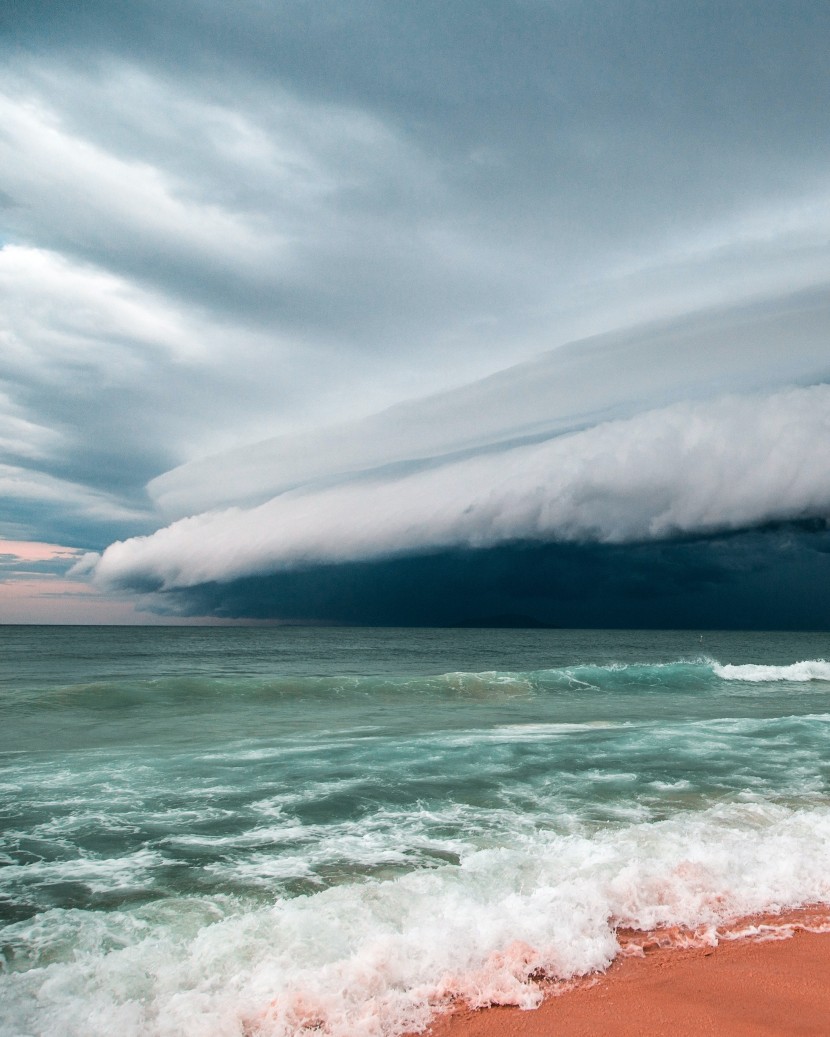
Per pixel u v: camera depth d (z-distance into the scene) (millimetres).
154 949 4531
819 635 138750
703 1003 4004
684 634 143250
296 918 4895
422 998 4020
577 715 18156
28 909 5578
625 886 5480
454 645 78188
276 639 91875
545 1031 3713
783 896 5625
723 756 11867
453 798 9102
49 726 16016
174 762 11461
